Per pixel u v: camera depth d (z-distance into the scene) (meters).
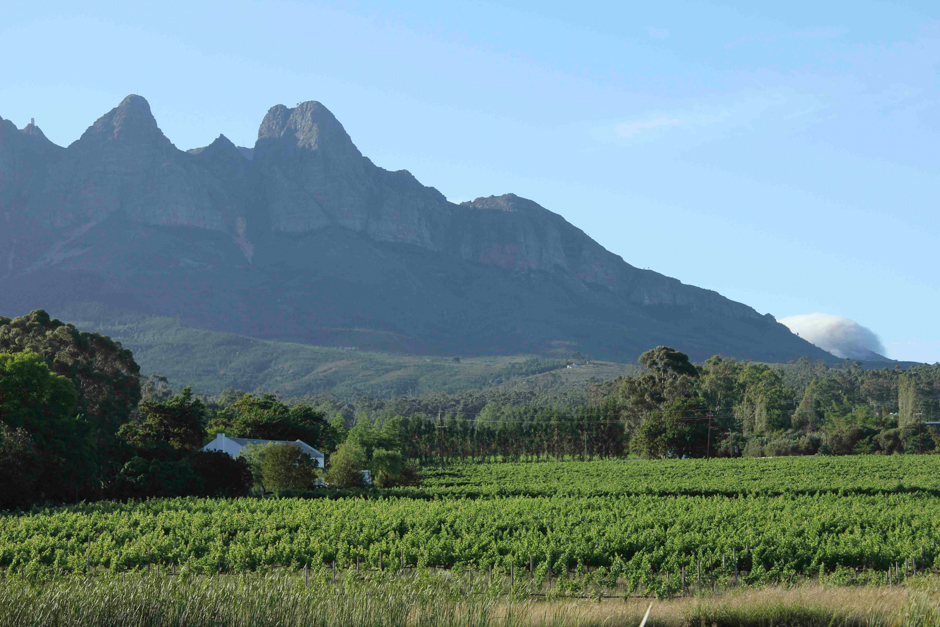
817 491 65.69
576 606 19.64
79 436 61.62
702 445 124.94
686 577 31.03
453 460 150.75
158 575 18.94
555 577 33.75
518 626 17.11
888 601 19.36
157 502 56.44
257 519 45.34
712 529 39.41
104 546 37.31
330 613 16.80
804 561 34.28
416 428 151.00
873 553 34.28
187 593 17.23
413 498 68.25
